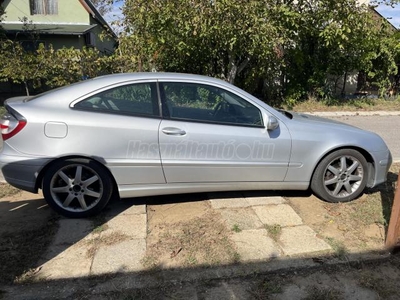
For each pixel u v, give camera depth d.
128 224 3.24
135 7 7.98
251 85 11.30
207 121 3.37
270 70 10.76
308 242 2.96
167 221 3.32
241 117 3.45
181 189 3.45
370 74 12.30
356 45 10.79
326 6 9.53
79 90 3.23
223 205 3.67
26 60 10.21
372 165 3.78
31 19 18.03
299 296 2.32
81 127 3.11
